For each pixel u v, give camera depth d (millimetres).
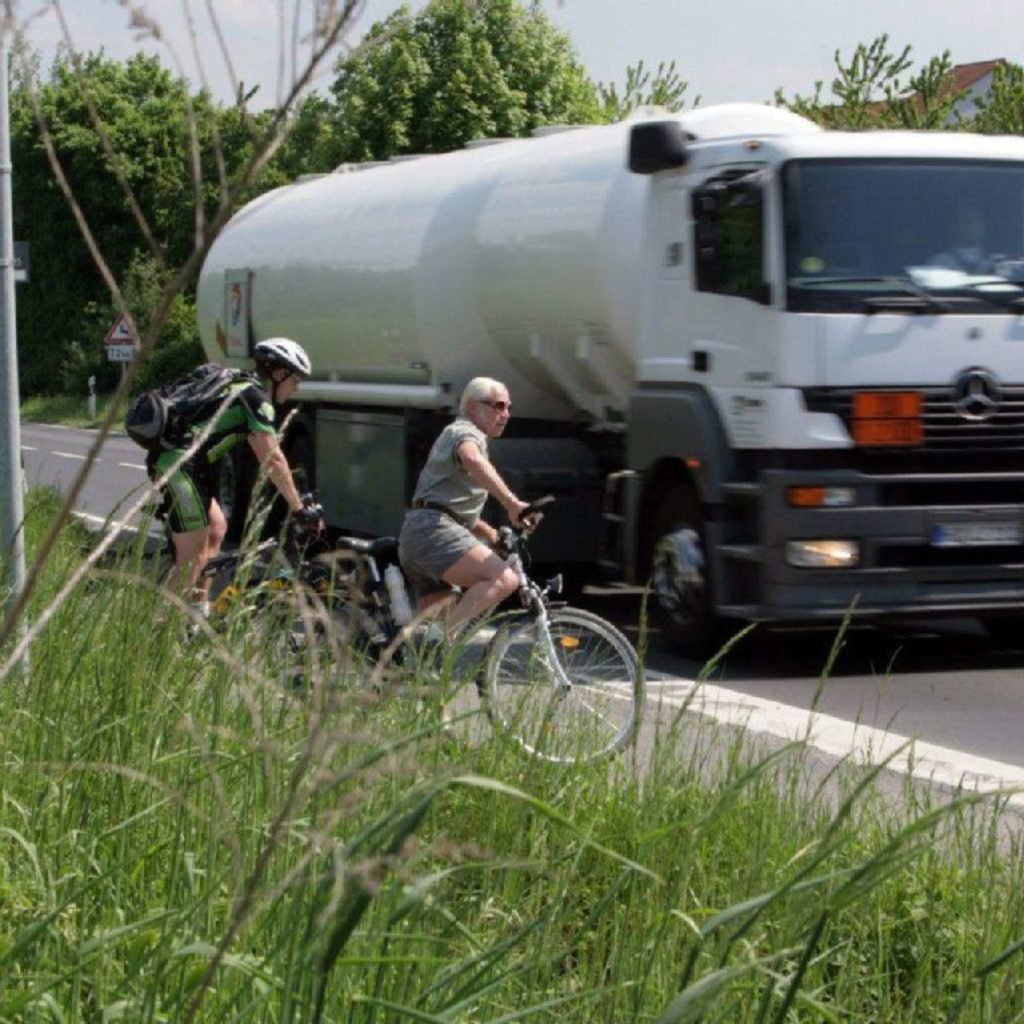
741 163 37219
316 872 10805
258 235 61875
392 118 153375
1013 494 37312
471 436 27516
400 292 49219
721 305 37719
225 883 11812
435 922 12039
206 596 20844
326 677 9297
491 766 15625
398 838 7051
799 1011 12688
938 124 79812
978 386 36750
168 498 27703
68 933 11695
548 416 48000
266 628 16703
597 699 22156
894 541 36312
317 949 7859
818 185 36281
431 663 16906
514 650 25734
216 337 65438
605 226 41438
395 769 7527
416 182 51281
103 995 9695
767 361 36344
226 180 6484
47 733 15586
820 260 36156
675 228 39438
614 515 41875
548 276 43688
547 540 45406
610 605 47938
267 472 17688
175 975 10047
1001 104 79938
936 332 36531
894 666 38781
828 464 36344
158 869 13141
